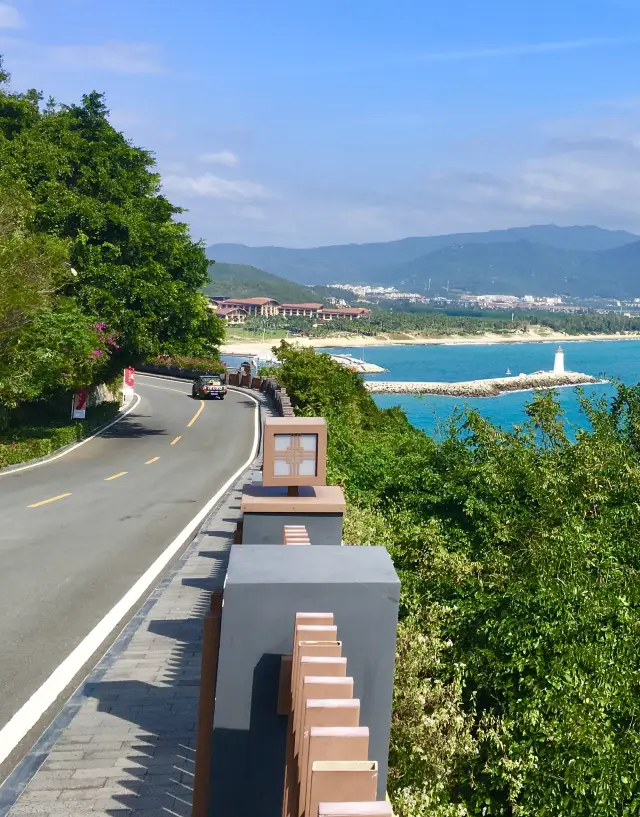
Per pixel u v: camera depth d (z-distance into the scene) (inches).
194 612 402.3
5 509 744.3
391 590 124.5
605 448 476.7
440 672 273.0
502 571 361.4
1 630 391.9
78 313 1201.4
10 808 219.8
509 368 7682.1
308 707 94.3
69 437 1266.0
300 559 134.4
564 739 233.9
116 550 576.7
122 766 243.9
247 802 129.5
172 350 1412.4
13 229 1122.0
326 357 1807.3
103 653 361.4
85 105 1585.9
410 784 216.5
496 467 473.7
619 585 318.0
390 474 544.1
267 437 224.5
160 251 1457.9
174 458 1167.0
